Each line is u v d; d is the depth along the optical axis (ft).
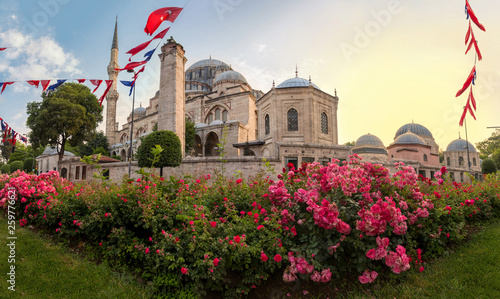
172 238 15.51
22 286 15.19
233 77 212.84
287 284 15.79
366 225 14.20
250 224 16.84
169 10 21.98
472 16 24.50
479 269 16.94
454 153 217.77
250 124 178.40
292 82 142.51
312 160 91.66
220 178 25.04
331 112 141.79
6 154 220.23
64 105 124.16
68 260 18.89
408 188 19.39
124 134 251.60
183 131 104.12
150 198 18.98
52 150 193.88
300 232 17.08
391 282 15.98
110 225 19.94
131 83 43.14
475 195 30.25
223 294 14.60
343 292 15.35
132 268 17.85
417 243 18.11
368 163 19.62
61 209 23.16
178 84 102.01
